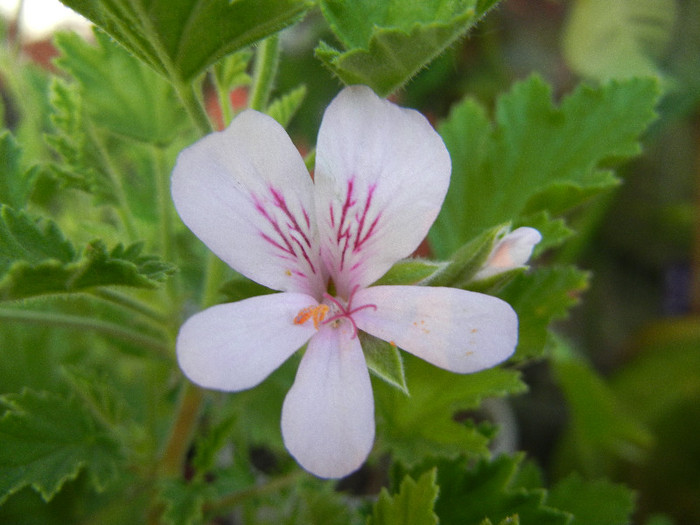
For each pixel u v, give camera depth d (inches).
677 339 5.1
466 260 2.1
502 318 1.8
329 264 2.2
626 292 6.5
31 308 3.3
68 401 2.6
